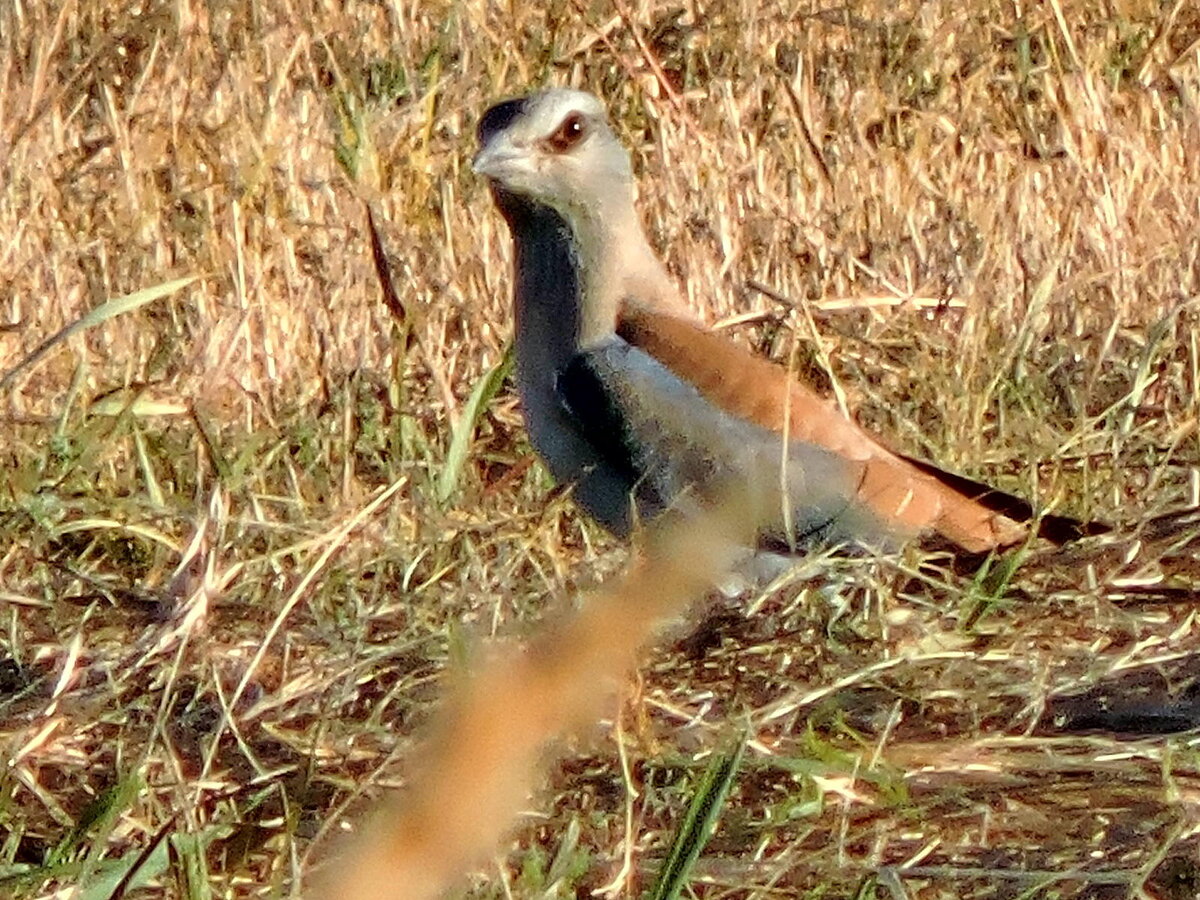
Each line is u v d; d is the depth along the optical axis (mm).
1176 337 14055
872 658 9219
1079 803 7875
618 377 10711
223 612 9344
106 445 11094
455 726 2404
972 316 13742
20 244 14414
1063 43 18219
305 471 11875
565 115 10680
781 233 15273
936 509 10617
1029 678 9062
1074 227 15773
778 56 17438
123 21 16672
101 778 8031
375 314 14125
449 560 10227
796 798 7707
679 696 8945
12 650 8961
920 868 7301
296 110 15789
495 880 6984
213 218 14602
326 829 6988
